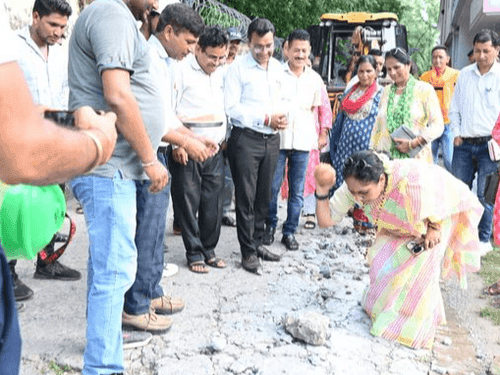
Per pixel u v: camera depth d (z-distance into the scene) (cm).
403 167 319
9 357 109
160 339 315
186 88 407
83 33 230
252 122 410
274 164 439
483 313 370
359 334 330
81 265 434
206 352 301
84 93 237
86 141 103
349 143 536
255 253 442
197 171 416
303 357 299
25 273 413
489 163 538
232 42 532
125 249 251
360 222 546
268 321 343
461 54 2133
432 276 326
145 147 234
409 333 320
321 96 541
